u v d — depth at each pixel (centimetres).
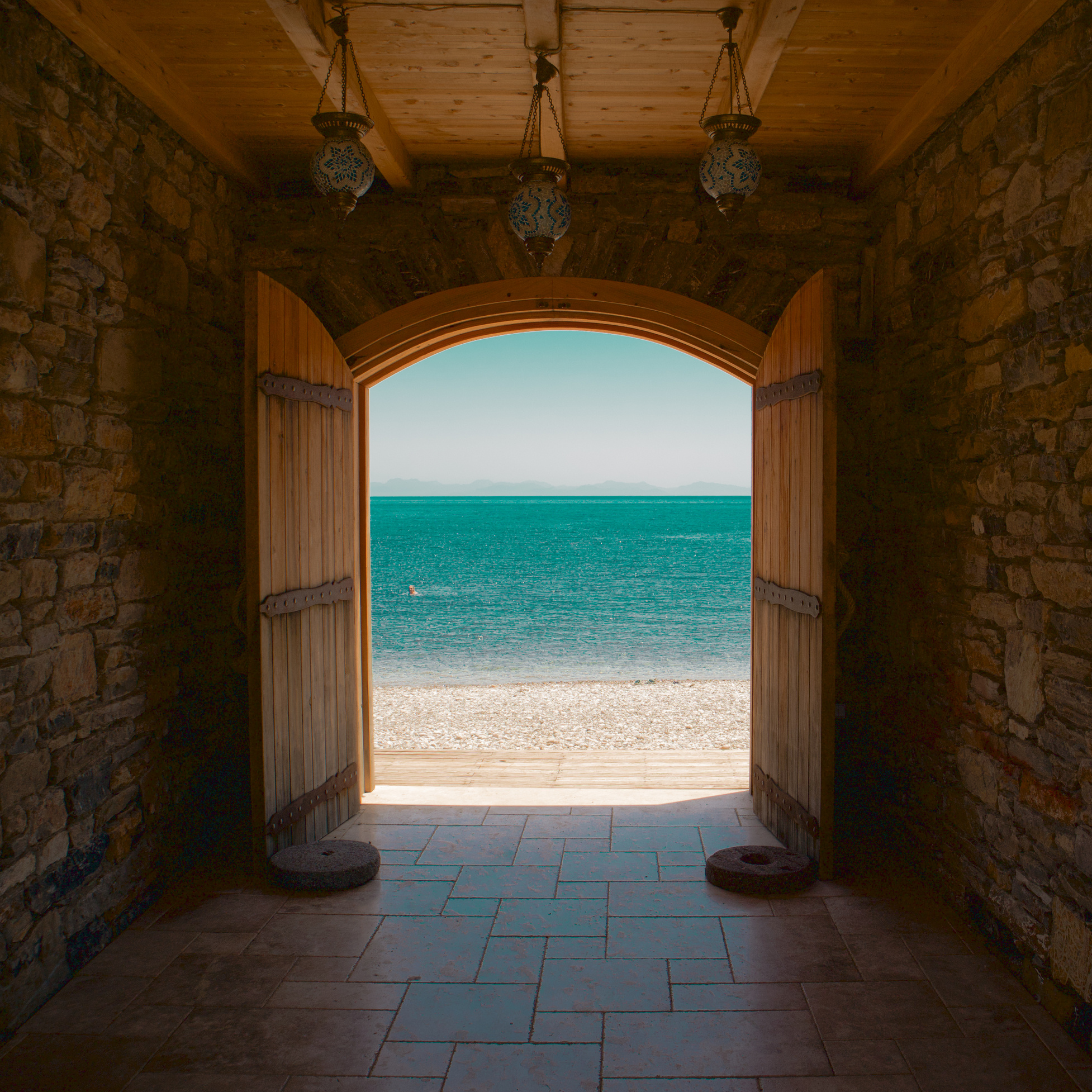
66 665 285
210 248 406
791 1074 234
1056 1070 235
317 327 407
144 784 338
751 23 300
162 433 357
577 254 438
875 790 420
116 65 306
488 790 485
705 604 2036
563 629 1656
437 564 3023
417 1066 238
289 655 379
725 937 311
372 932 317
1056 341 264
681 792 480
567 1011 265
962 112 335
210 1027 257
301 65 338
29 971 263
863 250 434
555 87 354
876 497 427
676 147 420
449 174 441
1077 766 250
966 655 325
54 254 279
